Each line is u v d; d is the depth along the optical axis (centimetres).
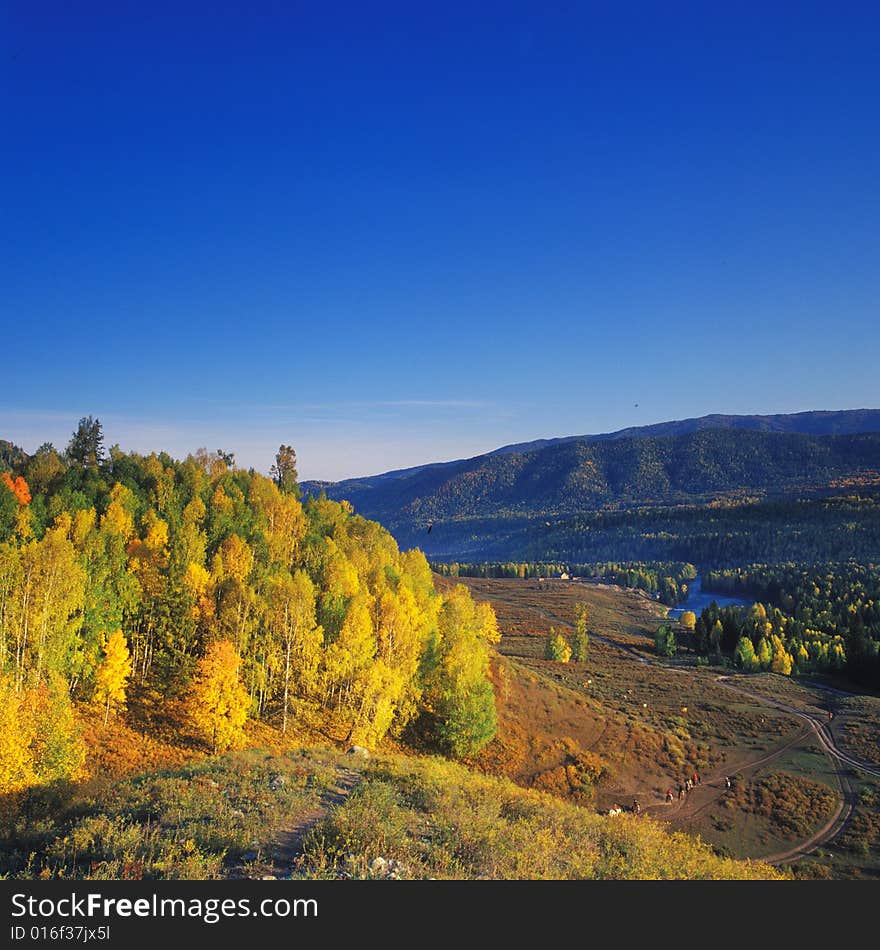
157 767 4528
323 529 10912
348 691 6278
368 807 2036
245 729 5488
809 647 15388
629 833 2314
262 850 1694
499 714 8044
